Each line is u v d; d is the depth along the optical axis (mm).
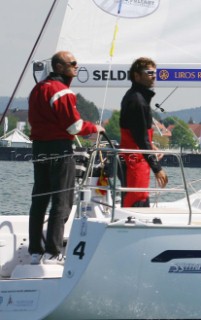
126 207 21734
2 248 22109
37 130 20812
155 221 19812
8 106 23141
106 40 25500
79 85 25125
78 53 25359
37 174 21125
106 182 22047
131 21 25594
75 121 20500
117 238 19516
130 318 19859
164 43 25562
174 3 25734
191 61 25484
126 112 21391
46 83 20766
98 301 19656
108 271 19547
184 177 20062
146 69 21375
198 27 25656
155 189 19891
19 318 19781
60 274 20594
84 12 25547
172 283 19734
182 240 19719
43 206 21156
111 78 25141
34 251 21141
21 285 19844
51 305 19656
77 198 20516
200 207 22906
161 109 25703
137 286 19672
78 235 19766
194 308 19891
